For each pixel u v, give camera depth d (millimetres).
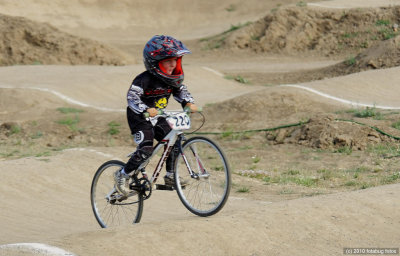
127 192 8789
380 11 55219
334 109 23875
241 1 82750
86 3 81562
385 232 8016
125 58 49938
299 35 56438
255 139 22188
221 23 76125
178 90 8305
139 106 7906
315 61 51500
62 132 25297
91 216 12086
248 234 7434
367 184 14602
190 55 58000
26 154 20172
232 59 54844
